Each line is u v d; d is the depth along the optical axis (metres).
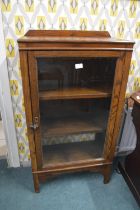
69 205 1.36
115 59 1.06
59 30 1.23
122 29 1.36
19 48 0.89
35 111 1.09
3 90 1.33
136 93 1.38
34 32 1.20
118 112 1.22
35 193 1.44
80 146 1.57
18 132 1.54
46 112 1.23
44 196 1.42
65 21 1.25
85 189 1.49
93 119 1.34
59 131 1.25
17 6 1.15
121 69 1.07
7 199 1.39
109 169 1.47
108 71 1.15
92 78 1.23
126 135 1.71
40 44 0.91
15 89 1.37
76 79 1.21
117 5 1.27
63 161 1.38
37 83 1.01
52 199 1.40
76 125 1.32
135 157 1.42
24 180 1.55
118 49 1.01
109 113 1.22
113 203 1.39
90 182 1.56
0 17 1.14
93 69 1.19
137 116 1.32
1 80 1.29
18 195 1.42
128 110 1.55
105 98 1.23
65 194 1.44
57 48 0.94
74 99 1.23
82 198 1.42
